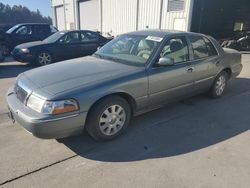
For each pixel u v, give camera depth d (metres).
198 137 3.62
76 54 9.93
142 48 4.05
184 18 13.19
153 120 4.14
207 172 2.82
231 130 3.86
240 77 7.24
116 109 3.42
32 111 2.90
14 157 3.04
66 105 2.89
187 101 5.07
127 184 2.61
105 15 18.61
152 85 3.73
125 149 3.28
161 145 3.39
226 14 16.64
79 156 3.10
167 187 2.57
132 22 16.28
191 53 4.42
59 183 2.61
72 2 22.55
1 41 11.45
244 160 3.06
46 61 9.30
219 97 5.37
